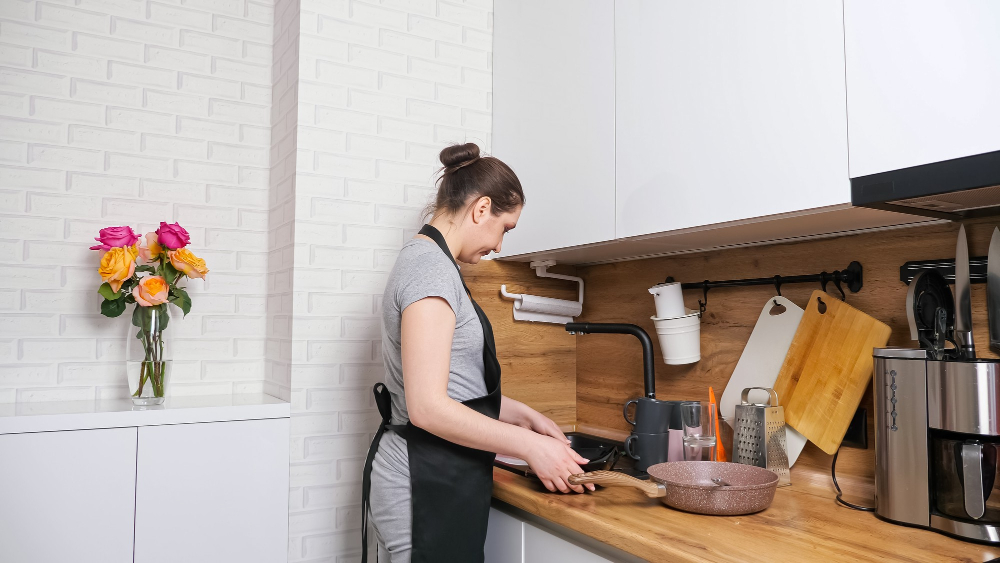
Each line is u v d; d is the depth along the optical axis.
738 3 1.25
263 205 2.03
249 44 2.04
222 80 1.99
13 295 1.70
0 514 1.39
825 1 1.11
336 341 1.79
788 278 1.52
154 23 1.91
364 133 1.85
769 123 1.19
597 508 1.25
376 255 1.86
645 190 1.44
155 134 1.89
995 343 1.13
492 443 1.23
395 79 1.91
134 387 1.64
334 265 1.79
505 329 2.05
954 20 0.94
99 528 1.47
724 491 1.18
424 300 1.19
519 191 1.39
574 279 2.15
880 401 1.18
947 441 1.08
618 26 1.54
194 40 1.96
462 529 1.31
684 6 1.36
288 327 1.77
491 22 2.09
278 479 1.67
